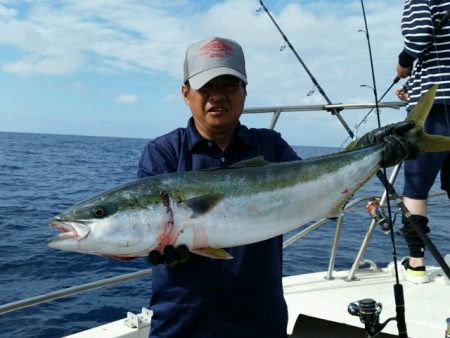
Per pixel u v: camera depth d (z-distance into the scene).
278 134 1.34
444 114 1.88
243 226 1.13
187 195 1.11
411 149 1.25
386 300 1.86
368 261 2.25
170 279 1.14
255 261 1.15
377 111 1.43
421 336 1.55
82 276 3.74
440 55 1.86
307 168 1.22
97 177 13.55
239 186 1.14
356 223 5.75
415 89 1.96
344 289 2.00
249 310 1.13
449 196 2.04
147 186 1.12
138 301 3.18
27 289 3.40
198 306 1.12
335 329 1.60
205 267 1.12
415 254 2.02
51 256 4.23
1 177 12.47
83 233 1.11
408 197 1.95
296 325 1.64
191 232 1.11
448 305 1.79
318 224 2.02
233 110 1.18
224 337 1.12
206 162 1.21
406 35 1.90
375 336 1.29
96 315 2.90
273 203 1.17
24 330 2.67
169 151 1.23
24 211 7.03
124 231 1.11
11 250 4.45
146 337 1.69
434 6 1.86
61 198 8.78
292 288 2.05
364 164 1.25
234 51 1.17
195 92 1.17
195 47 1.18
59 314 2.91
